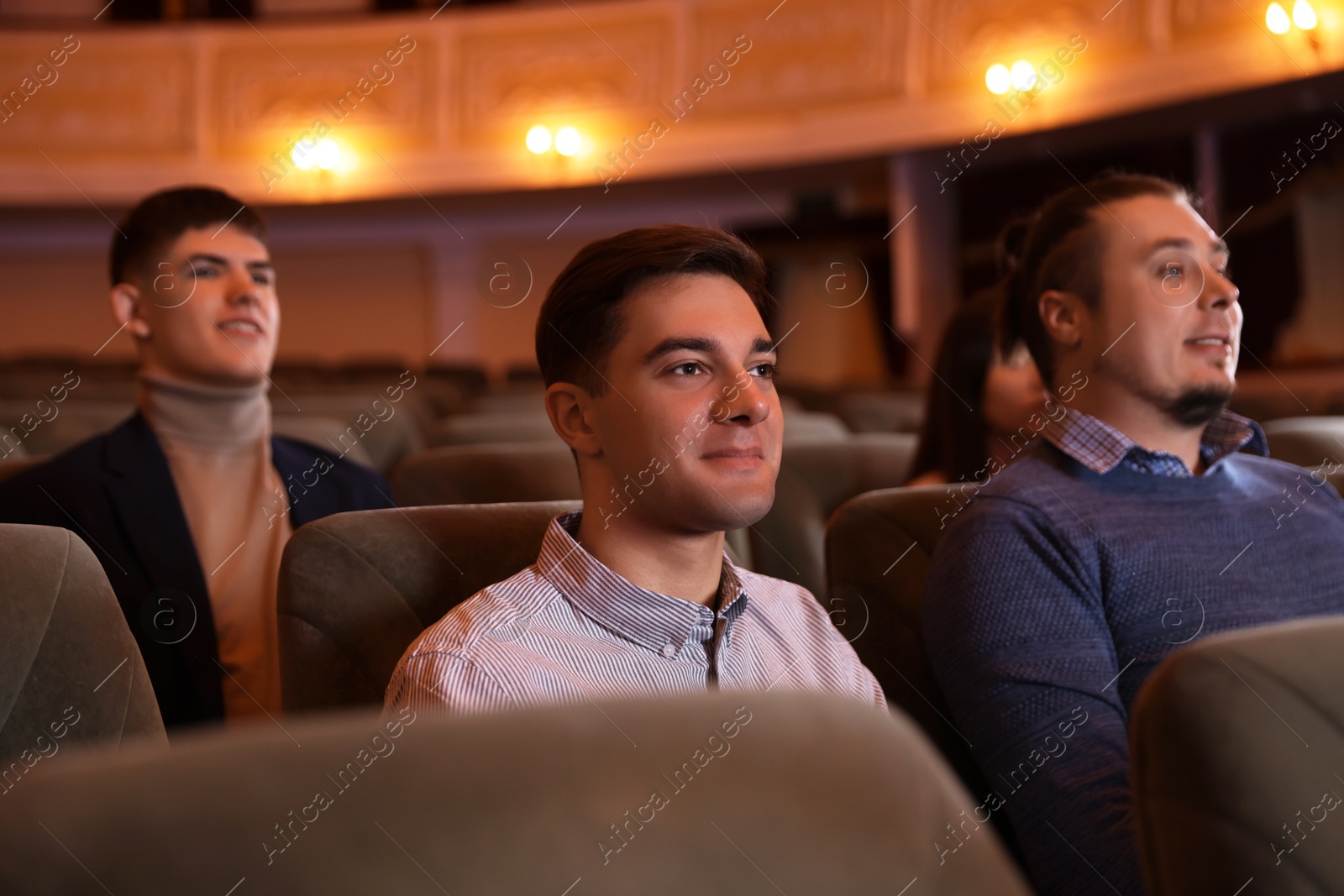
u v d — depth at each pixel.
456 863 0.30
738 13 7.94
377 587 1.14
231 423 1.62
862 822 0.32
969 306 1.79
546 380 1.00
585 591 0.94
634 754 0.32
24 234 9.16
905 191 7.89
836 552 1.36
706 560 0.97
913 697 1.29
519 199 8.72
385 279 9.55
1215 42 6.09
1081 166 7.37
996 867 0.33
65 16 8.77
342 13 8.55
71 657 0.92
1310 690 0.55
